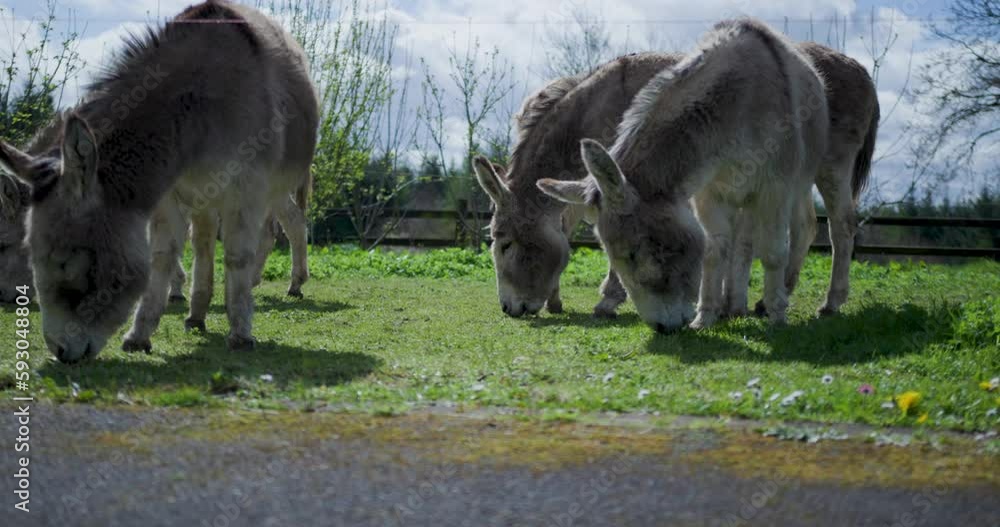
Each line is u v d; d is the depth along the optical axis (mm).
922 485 3783
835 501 3580
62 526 3252
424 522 3318
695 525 3322
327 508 3443
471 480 3781
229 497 3551
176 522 3293
